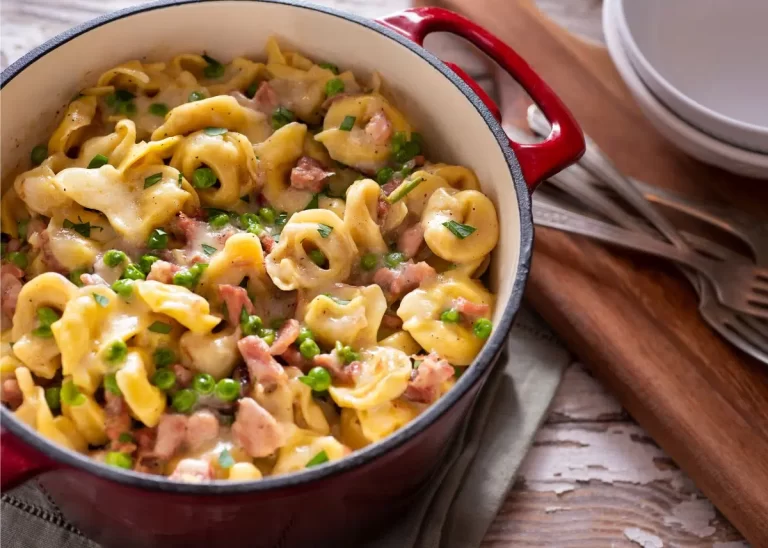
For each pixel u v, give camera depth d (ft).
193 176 1.83
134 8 1.85
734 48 2.18
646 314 2.00
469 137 1.86
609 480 1.90
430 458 1.68
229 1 1.87
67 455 1.45
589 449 1.93
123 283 1.68
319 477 1.46
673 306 2.02
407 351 1.76
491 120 1.78
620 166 2.18
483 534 1.82
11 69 1.76
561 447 1.93
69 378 1.63
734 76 2.17
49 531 1.80
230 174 1.84
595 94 2.25
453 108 1.86
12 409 1.65
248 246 1.74
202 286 1.74
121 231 1.76
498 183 1.80
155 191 1.78
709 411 1.90
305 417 1.66
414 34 1.92
